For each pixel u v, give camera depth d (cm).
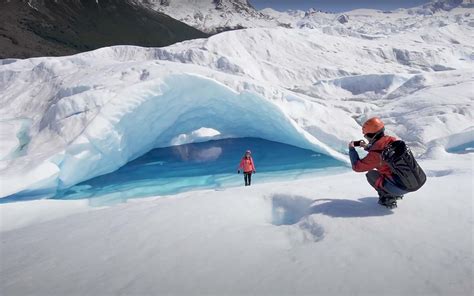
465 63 6109
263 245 306
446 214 340
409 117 1478
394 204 362
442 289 214
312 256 270
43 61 1722
